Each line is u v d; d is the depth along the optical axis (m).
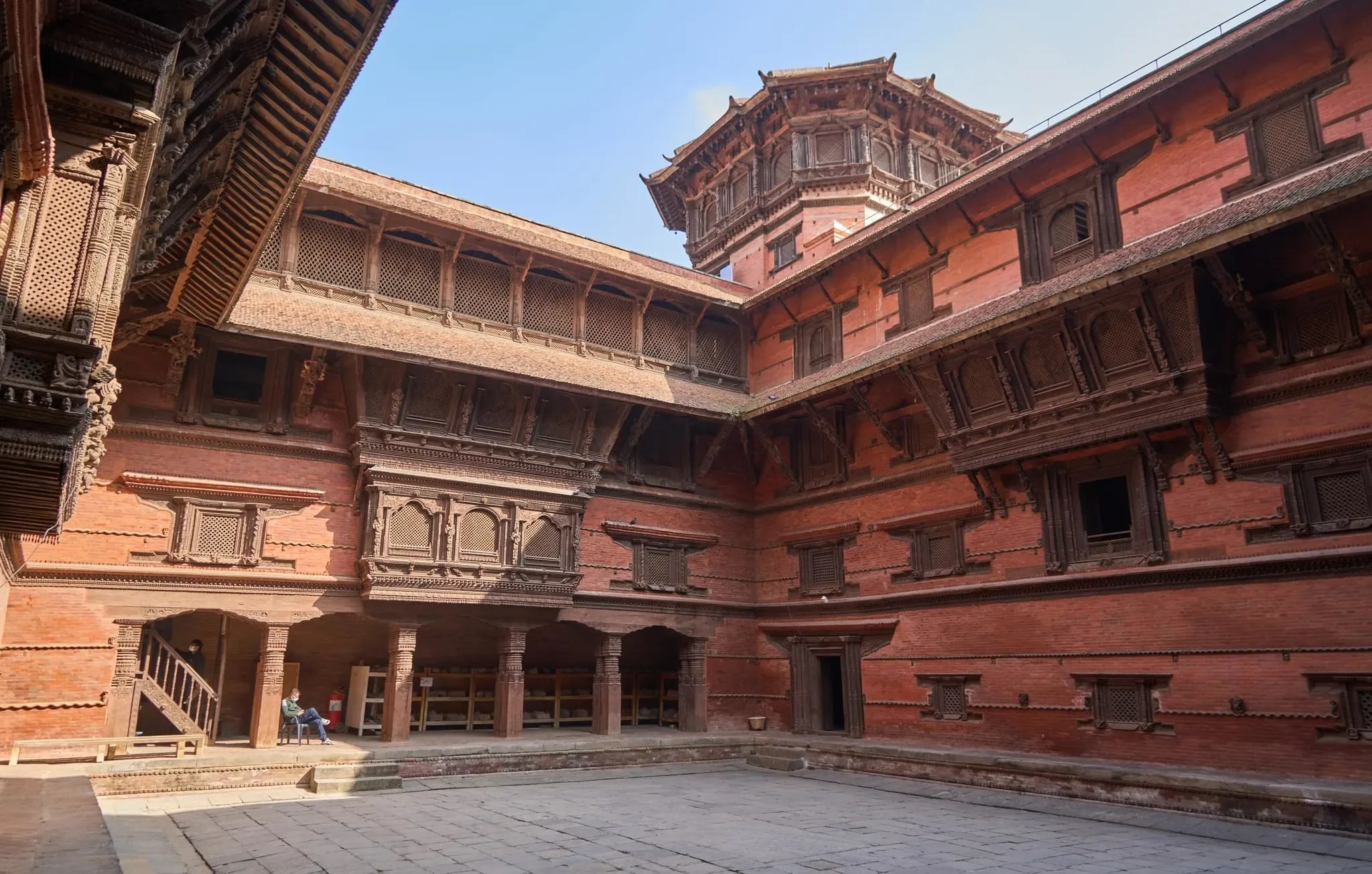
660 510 23.06
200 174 11.61
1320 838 11.64
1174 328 14.84
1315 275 14.05
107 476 16.53
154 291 15.28
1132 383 15.54
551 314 22.31
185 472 17.27
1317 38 14.91
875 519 21.42
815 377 23.16
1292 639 13.81
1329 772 13.14
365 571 18.11
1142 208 17.05
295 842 11.30
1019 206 19.17
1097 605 16.55
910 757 17.98
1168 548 15.64
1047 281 18.30
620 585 21.88
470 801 15.10
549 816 13.55
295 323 17.39
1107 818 13.71
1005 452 17.62
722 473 24.50
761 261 30.22
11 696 15.12
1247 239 13.23
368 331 18.38
